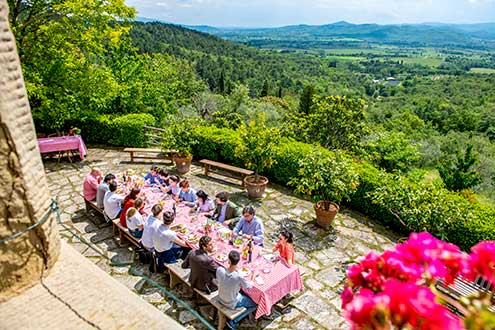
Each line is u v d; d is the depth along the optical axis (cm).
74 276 340
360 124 1246
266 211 849
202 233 602
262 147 894
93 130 1288
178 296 545
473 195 1175
